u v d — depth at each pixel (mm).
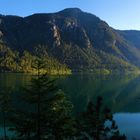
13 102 91625
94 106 28828
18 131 25625
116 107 116938
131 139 64062
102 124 28250
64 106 35969
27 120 25531
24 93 25844
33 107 89750
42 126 25734
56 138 26109
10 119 25891
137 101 138000
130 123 82188
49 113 25844
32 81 25625
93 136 28094
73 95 145250
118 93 168750
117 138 29625
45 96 25812
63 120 25984
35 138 25609
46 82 26250
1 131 67062
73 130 26953
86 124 28250
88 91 169500
